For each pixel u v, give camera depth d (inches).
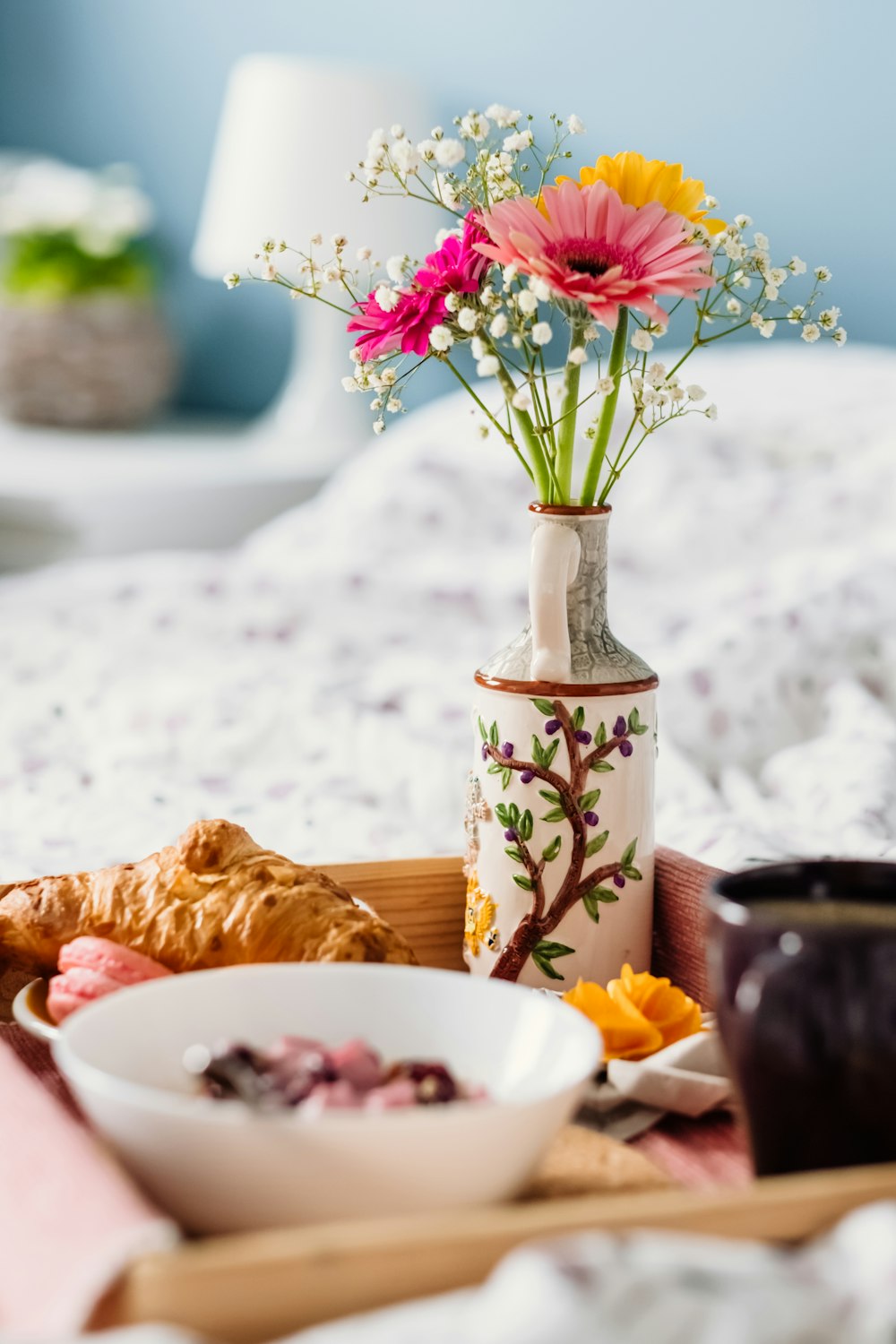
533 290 39.9
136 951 40.5
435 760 60.3
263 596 81.7
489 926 43.3
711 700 62.7
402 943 40.4
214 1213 33.6
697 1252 30.5
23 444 130.3
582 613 43.1
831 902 36.4
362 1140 33.0
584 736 42.6
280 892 40.5
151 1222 31.7
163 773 61.7
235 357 149.9
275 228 119.0
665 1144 38.6
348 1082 34.5
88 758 63.8
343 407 134.3
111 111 153.6
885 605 67.7
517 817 42.8
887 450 80.1
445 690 66.2
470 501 89.0
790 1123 34.6
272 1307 31.2
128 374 136.4
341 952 39.6
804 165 99.7
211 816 57.2
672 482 83.1
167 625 77.9
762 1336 29.4
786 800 58.9
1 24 159.2
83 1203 32.3
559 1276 29.8
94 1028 36.1
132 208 138.6
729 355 96.2
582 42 113.0
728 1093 38.8
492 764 43.1
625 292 40.0
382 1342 29.9
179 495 120.6
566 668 42.5
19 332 134.0
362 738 62.5
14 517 120.0
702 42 104.6
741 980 34.8
